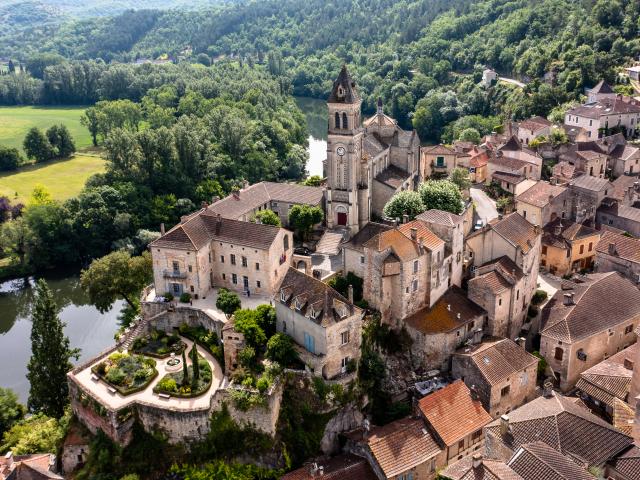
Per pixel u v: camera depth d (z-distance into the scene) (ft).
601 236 452.76
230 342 342.23
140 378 344.08
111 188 639.35
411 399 349.20
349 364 337.52
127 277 423.64
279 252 401.08
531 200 496.64
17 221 617.21
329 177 469.57
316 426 327.88
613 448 265.75
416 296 371.56
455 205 448.24
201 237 399.03
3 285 591.37
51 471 315.17
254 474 320.29
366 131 541.34
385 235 363.35
